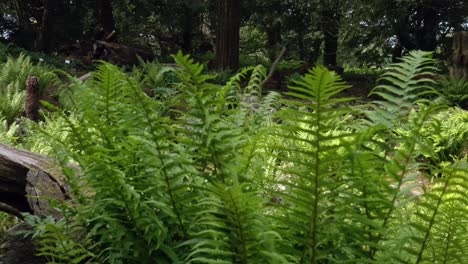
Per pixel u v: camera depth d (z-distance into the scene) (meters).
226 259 1.72
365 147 1.74
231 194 1.56
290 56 27.30
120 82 2.07
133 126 1.91
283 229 1.81
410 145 1.72
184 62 1.61
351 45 26.56
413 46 24.98
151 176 1.86
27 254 2.97
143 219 1.85
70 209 2.23
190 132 1.77
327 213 1.72
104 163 1.91
